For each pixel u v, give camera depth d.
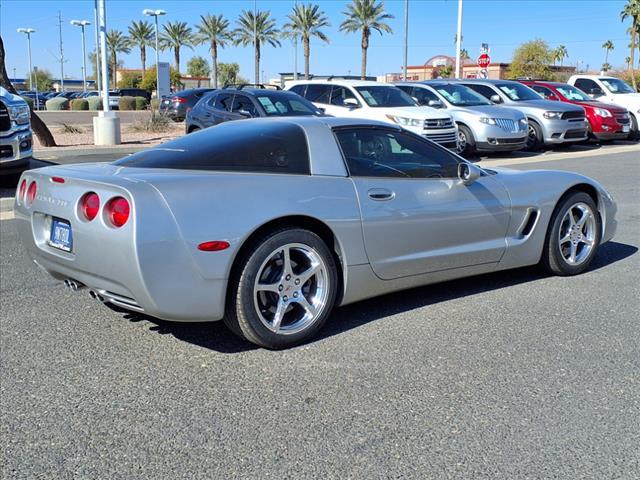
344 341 4.37
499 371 3.90
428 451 3.05
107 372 3.93
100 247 3.78
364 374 3.87
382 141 4.76
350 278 4.41
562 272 5.79
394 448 3.08
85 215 3.88
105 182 3.81
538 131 16.98
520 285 5.60
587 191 5.90
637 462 2.97
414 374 3.86
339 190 4.33
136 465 2.96
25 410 3.46
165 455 3.04
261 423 3.31
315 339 4.40
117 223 3.69
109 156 16.34
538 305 5.07
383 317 4.82
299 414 3.40
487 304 5.10
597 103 18.91
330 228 4.25
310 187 4.22
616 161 15.20
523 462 2.96
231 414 3.41
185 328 4.64
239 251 3.96
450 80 18.72
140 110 48.16
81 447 3.11
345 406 3.48
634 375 3.85
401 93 15.49
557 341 4.36
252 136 4.47
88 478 2.86
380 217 4.46
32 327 4.68
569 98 19.31
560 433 3.21
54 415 3.41
